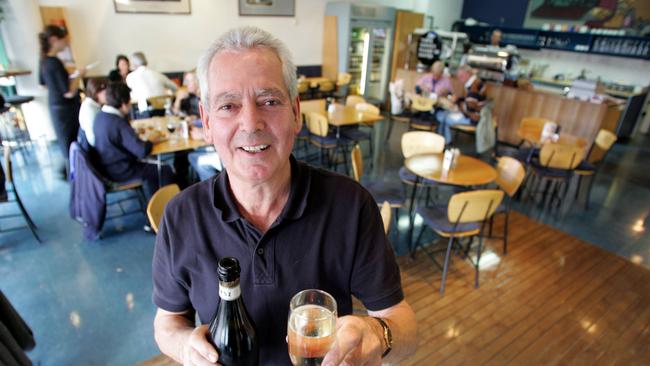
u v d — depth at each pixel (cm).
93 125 291
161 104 438
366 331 65
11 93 478
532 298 261
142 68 435
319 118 418
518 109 584
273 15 676
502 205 306
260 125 62
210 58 64
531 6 780
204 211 74
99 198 289
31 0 461
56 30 359
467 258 302
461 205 242
